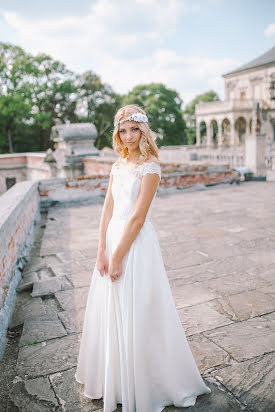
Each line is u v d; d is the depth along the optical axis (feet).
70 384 7.45
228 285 12.18
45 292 12.25
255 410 6.48
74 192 29.78
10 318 10.64
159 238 18.31
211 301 11.02
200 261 14.67
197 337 9.03
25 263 15.35
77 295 11.96
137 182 6.30
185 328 9.48
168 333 6.39
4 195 18.94
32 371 7.97
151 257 6.35
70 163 48.16
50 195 28.84
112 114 168.96
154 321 6.30
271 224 20.24
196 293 11.64
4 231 11.60
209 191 33.40
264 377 7.38
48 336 9.46
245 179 38.99
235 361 7.97
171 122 187.73
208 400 6.77
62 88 154.20
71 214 25.95
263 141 38.91
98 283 6.65
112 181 6.93
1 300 10.34
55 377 7.71
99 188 30.71
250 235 18.20
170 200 29.60
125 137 6.41
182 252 15.92
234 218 22.09
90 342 6.79
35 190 25.96
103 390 6.87
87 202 30.35
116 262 6.18
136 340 6.09
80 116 170.81
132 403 6.19
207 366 7.84
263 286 12.00
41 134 158.61
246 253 15.42
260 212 23.45
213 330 9.33
